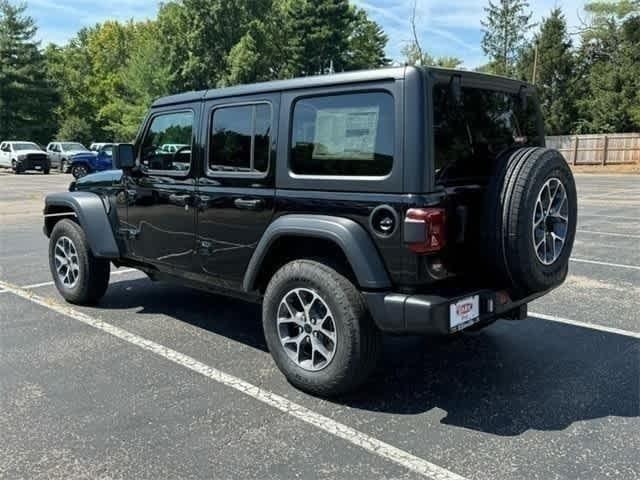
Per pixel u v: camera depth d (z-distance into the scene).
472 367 4.03
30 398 3.54
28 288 6.29
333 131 3.37
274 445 2.98
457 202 3.23
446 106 3.23
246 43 40.59
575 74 38.38
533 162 3.28
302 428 3.16
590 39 38.19
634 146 30.42
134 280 6.64
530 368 4.00
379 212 3.16
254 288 3.92
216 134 4.05
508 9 50.94
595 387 3.67
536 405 3.43
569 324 4.96
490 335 4.70
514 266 3.25
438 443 3.00
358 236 3.23
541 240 3.40
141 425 3.20
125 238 5.01
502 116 3.78
